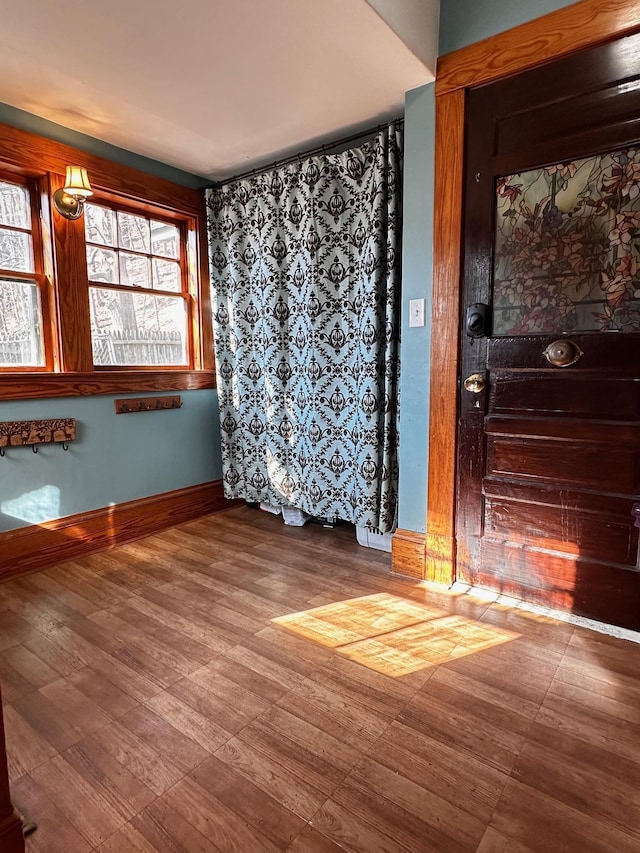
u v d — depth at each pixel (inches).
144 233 114.3
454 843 40.8
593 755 49.7
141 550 105.3
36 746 51.5
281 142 101.5
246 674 63.1
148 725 54.4
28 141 88.9
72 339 98.4
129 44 68.6
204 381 125.8
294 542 109.4
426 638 70.9
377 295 92.3
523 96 72.4
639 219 66.5
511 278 76.6
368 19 63.0
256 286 115.1
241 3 59.5
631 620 71.9
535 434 76.4
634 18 63.0
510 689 59.7
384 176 89.2
